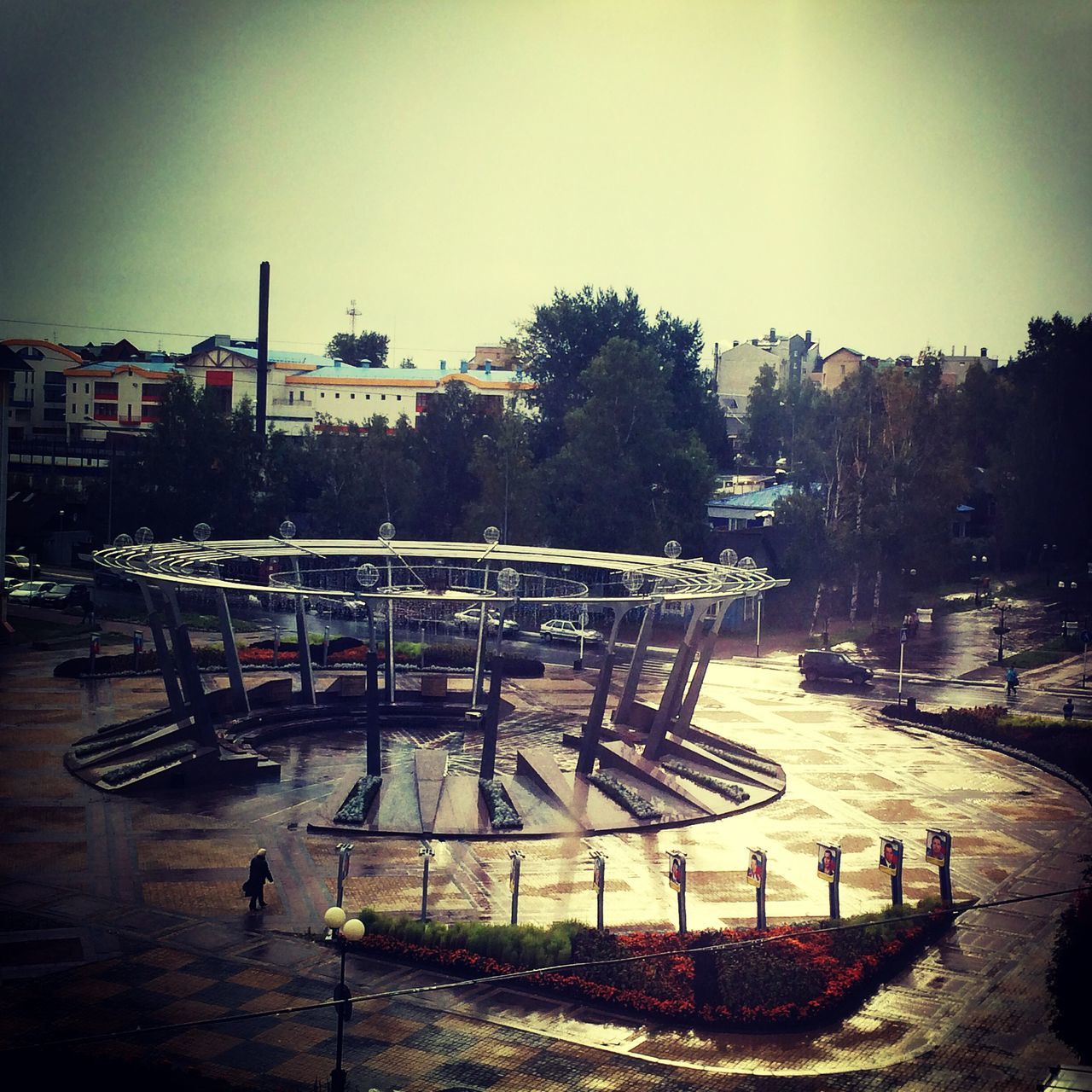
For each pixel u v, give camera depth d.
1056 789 57.06
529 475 110.75
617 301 137.12
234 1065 29.88
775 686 79.44
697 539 106.19
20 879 40.78
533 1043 31.72
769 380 182.00
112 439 117.06
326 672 75.69
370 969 35.34
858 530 103.38
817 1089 29.94
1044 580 121.94
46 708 63.94
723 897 41.59
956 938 39.47
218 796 50.56
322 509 123.19
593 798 50.88
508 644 91.00
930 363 115.19
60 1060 29.00
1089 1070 26.95
